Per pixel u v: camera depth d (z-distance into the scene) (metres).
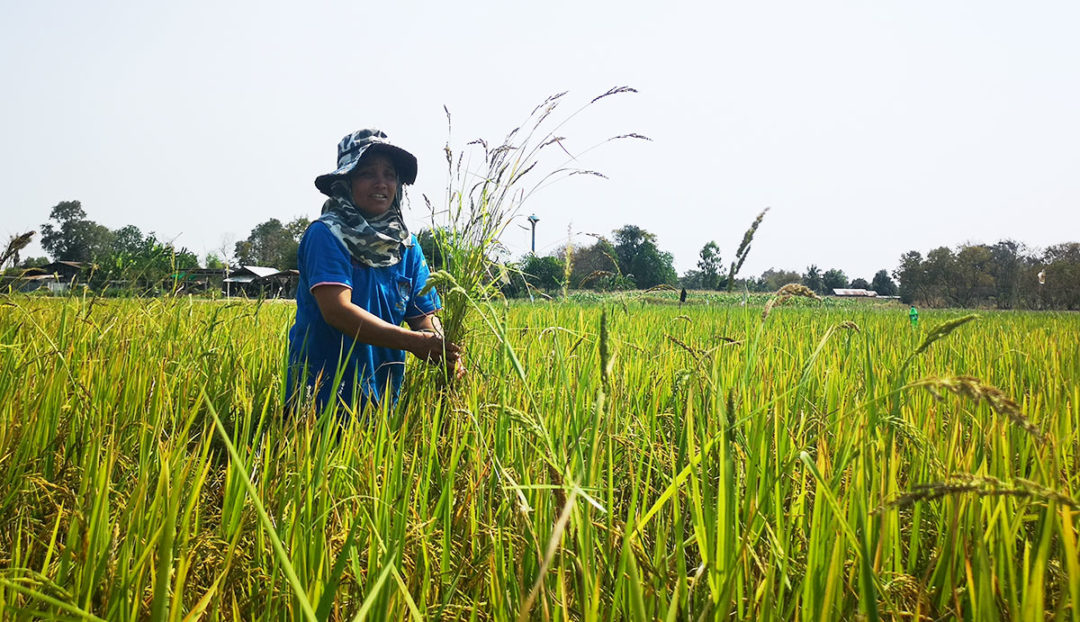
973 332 9.77
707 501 1.95
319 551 1.91
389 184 4.46
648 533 2.45
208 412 3.37
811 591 1.75
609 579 1.90
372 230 4.18
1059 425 2.98
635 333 7.03
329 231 4.11
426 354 3.92
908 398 3.49
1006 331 10.10
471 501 2.26
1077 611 1.41
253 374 4.20
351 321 3.91
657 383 3.95
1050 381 4.12
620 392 3.34
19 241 3.54
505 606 1.83
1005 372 5.40
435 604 1.87
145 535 1.98
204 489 2.50
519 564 2.06
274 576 1.76
